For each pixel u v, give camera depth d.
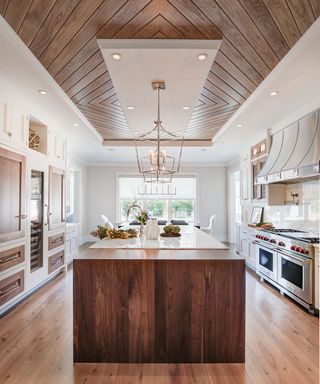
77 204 8.02
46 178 4.30
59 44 2.48
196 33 2.33
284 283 3.81
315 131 3.50
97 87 3.38
